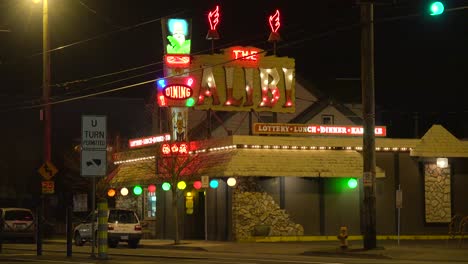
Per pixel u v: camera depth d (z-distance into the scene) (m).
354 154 39.12
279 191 38.09
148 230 44.09
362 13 28.25
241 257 27.08
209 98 40.22
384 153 40.44
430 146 40.91
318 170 37.88
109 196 46.25
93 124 23.66
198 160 39.25
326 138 38.81
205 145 39.66
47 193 30.67
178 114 39.53
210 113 41.56
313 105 49.38
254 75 41.09
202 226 41.41
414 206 40.69
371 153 28.47
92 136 23.62
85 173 23.55
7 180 62.31
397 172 40.56
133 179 44.25
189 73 40.06
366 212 28.56
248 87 40.81
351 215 39.25
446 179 41.38
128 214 35.94
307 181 38.66
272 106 41.09
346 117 49.84
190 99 39.75
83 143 23.55
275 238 37.59
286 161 37.62
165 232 43.12
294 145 38.19
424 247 30.83
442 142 41.22
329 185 39.00
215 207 38.91
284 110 41.34
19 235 42.25
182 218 41.78
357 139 39.41
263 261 24.33
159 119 48.06
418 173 40.97
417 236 40.44
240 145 37.28
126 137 62.31
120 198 48.28
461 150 41.25
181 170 37.41
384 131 41.09
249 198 37.47
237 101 40.59
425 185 41.00
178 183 37.19
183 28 40.44
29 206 61.75
